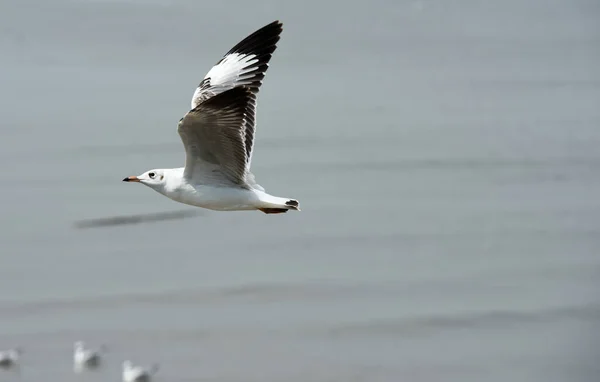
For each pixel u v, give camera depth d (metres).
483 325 20.33
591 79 47.62
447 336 19.73
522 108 40.66
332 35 55.53
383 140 34.47
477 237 25.33
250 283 21.88
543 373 18.47
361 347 19.00
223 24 54.03
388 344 19.28
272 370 18.12
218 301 20.83
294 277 22.22
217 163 11.51
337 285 21.94
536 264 23.53
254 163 31.22
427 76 47.19
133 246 23.92
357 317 20.33
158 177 11.74
